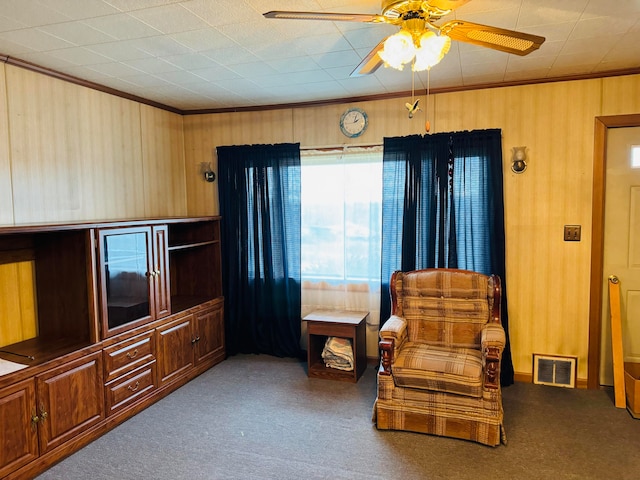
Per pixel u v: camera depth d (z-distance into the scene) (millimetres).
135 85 3518
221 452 2684
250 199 4293
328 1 2102
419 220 3752
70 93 3271
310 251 4242
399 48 1769
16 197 2889
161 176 4238
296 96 3932
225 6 2143
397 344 2979
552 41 2674
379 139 3943
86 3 2084
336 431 2920
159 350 3414
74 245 2877
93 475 2469
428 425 2840
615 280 3391
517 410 3176
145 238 3289
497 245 3580
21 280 2947
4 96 2809
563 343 3596
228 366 4117
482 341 2828
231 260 4355
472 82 3557
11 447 2348
